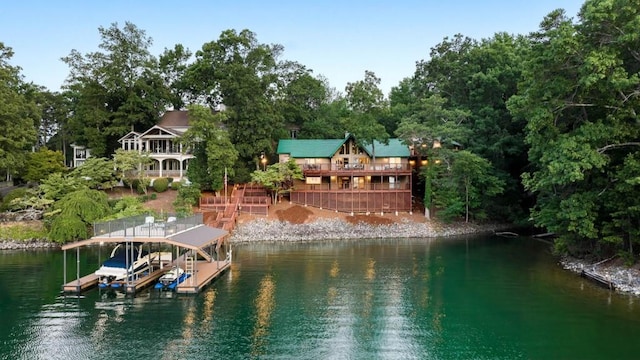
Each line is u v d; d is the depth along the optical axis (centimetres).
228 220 5569
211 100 8144
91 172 5831
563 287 3353
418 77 7912
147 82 7350
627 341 2336
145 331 2489
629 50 3175
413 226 6019
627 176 3228
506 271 3884
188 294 3189
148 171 6812
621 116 3212
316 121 8244
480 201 6184
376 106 7006
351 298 3111
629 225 3459
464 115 6150
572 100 3444
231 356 2177
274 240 5556
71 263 4122
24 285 3384
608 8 2978
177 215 4800
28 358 2152
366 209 6353
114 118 7062
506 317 2722
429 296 3155
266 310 2858
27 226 5116
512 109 3853
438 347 2298
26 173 5841
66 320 2656
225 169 6072
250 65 7506
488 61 6588
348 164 6669
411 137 6103
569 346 2291
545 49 3466
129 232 3334
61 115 8406
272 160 7112
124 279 3309
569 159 3247
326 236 5719
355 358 2170
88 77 6969
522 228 6438
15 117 5397
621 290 3228
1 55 5772
